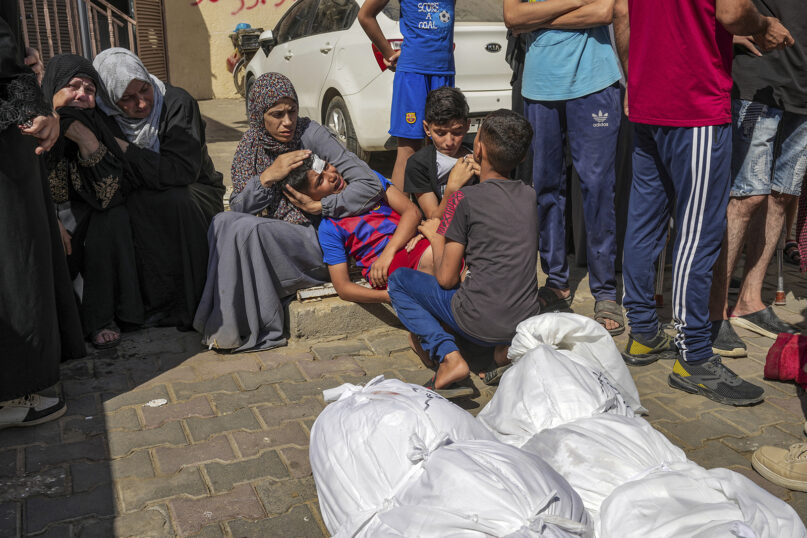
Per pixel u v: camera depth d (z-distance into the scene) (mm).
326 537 2352
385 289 3672
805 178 4055
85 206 3725
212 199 4145
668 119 3084
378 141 6488
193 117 3857
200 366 3502
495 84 6086
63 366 3463
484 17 6215
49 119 2682
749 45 3398
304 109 7758
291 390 3285
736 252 3605
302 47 7723
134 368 3467
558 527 1781
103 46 8367
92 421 2992
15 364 2818
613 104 3727
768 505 1921
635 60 3180
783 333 3625
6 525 2371
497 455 1973
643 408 2945
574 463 2156
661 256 4133
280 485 2609
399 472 2031
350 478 2109
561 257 4105
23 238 2768
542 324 2855
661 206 3393
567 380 2494
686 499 1956
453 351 3102
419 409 2207
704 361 3287
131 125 3664
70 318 3369
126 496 2527
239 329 3629
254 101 3643
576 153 3832
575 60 3693
